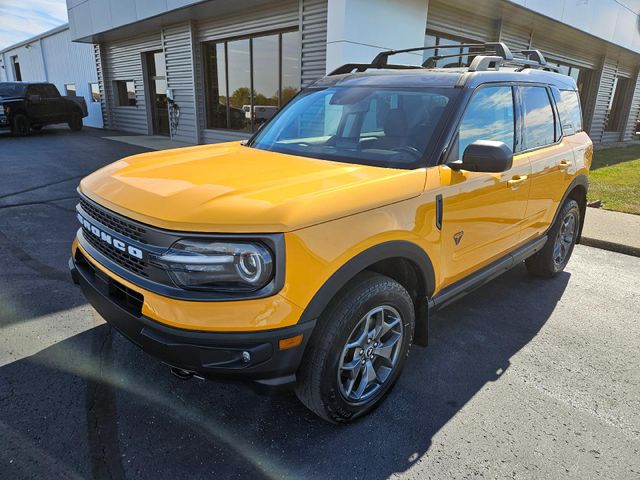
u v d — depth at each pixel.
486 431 2.39
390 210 2.24
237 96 12.23
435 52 10.44
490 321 3.64
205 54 12.85
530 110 3.56
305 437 2.31
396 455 2.21
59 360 2.86
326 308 2.12
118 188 2.29
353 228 2.08
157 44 14.52
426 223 2.45
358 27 7.88
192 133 13.86
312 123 3.26
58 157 10.90
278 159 2.78
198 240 1.86
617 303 4.06
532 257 4.39
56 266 4.31
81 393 2.57
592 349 3.26
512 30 12.37
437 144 2.61
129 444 2.21
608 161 13.50
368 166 2.60
